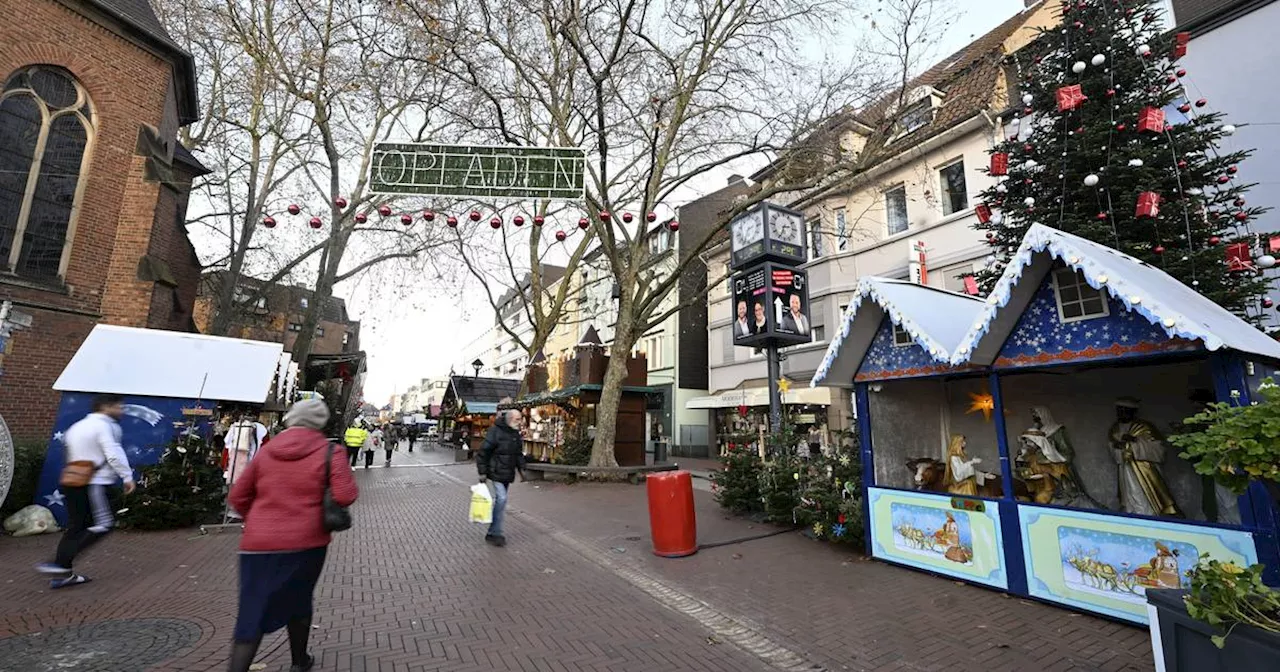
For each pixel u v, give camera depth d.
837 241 19.31
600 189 13.55
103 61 12.27
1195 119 7.49
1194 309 4.18
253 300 21.70
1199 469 2.70
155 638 4.21
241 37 14.09
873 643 4.22
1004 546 5.22
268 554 3.19
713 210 29.12
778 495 8.47
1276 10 10.17
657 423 29.16
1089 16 7.99
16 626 4.43
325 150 16.80
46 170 11.36
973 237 15.53
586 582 5.88
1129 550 4.37
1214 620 2.32
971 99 15.80
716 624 4.66
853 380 6.93
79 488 5.61
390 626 4.55
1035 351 5.06
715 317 26.31
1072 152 7.79
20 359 10.67
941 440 7.27
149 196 12.57
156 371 9.50
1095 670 3.69
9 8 10.90
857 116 13.66
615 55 12.01
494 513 7.70
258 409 11.51
